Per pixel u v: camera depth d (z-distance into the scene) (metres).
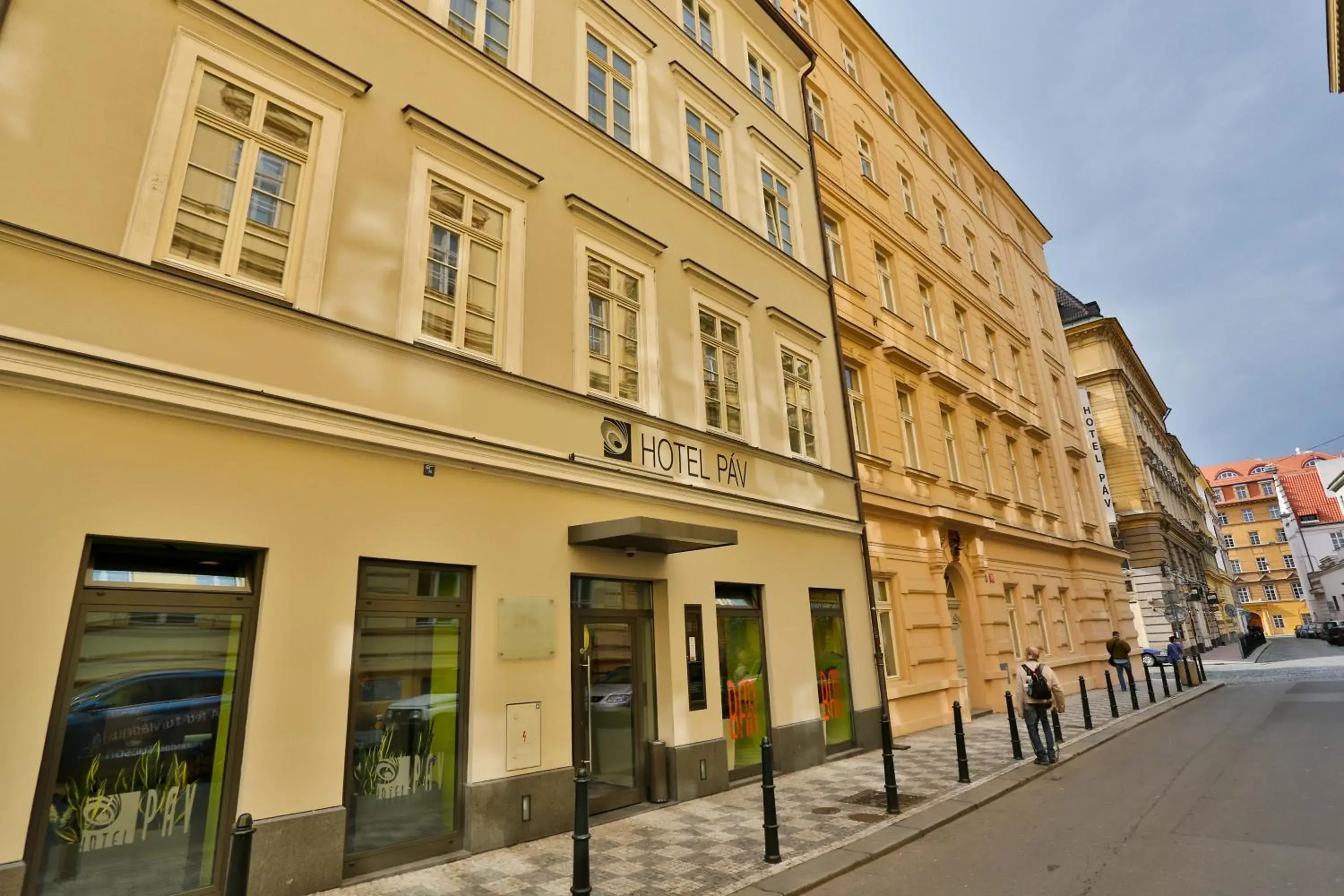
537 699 7.29
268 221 6.36
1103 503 27.31
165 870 5.00
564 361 8.48
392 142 7.35
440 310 7.41
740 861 6.33
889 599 14.20
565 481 8.03
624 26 10.85
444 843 6.41
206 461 5.52
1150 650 29.47
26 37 5.25
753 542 10.67
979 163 25.11
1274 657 37.84
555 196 8.93
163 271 5.48
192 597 5.38
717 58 13.20
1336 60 19.86
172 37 6.01
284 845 5.34
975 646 16.41
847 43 19.36
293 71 6.74
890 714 13.08
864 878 6.01
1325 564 71.88
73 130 5.35
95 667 4.92
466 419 7.29
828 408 13.40
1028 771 9.83
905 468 15.45
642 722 8.63
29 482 4.72
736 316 11.56
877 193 18.06
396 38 7.69
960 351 19.64
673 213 10.83
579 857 5.21
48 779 4.59
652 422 9.41
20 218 4.99
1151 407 49.84
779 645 10.67
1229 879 5.48
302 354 6.19
